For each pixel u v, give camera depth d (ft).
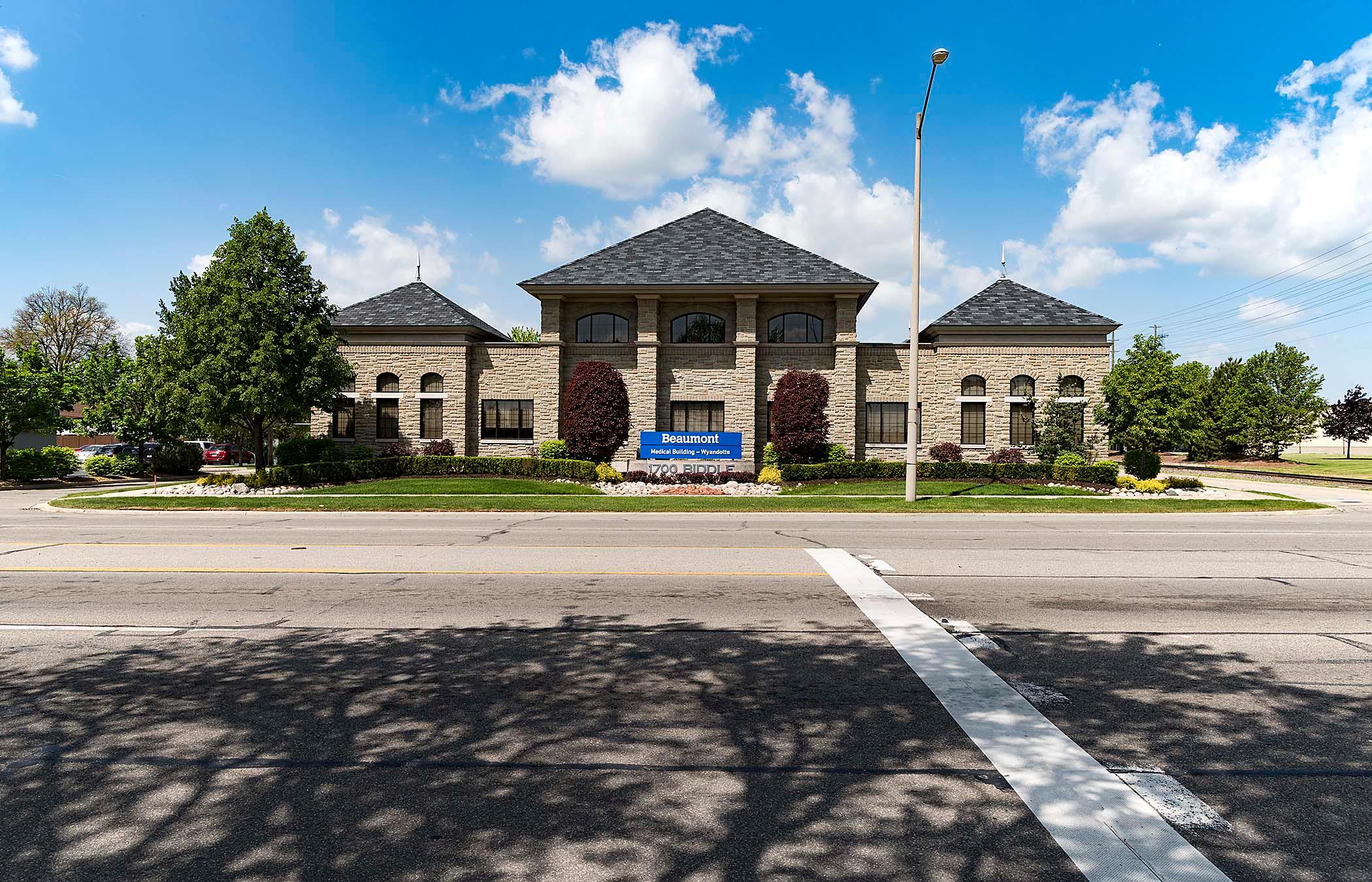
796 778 13.26
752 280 98.32
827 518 56.34
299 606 26.30
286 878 10.28
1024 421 97.76
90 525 51.85
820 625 23.63
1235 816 11.93
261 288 77.36
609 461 96.73
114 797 12.54
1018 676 18.70
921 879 10.25
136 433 107.65
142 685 18.07
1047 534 46.52
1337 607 26.14
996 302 101.91
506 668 19.30
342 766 13.71
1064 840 11.23
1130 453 90.74
